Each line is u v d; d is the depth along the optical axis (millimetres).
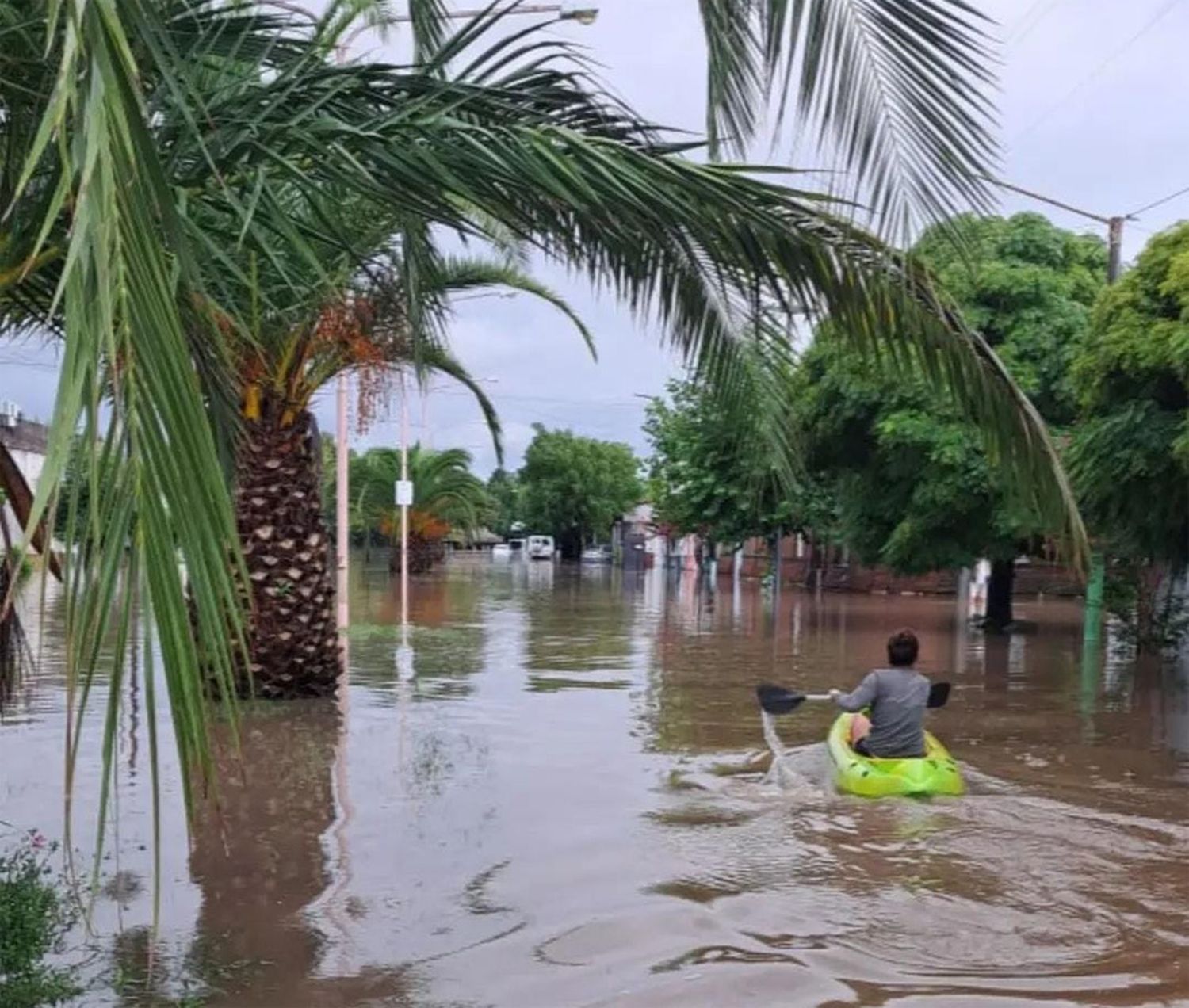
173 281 2789
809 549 46156
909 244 4570
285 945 5781
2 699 5145
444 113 4488
